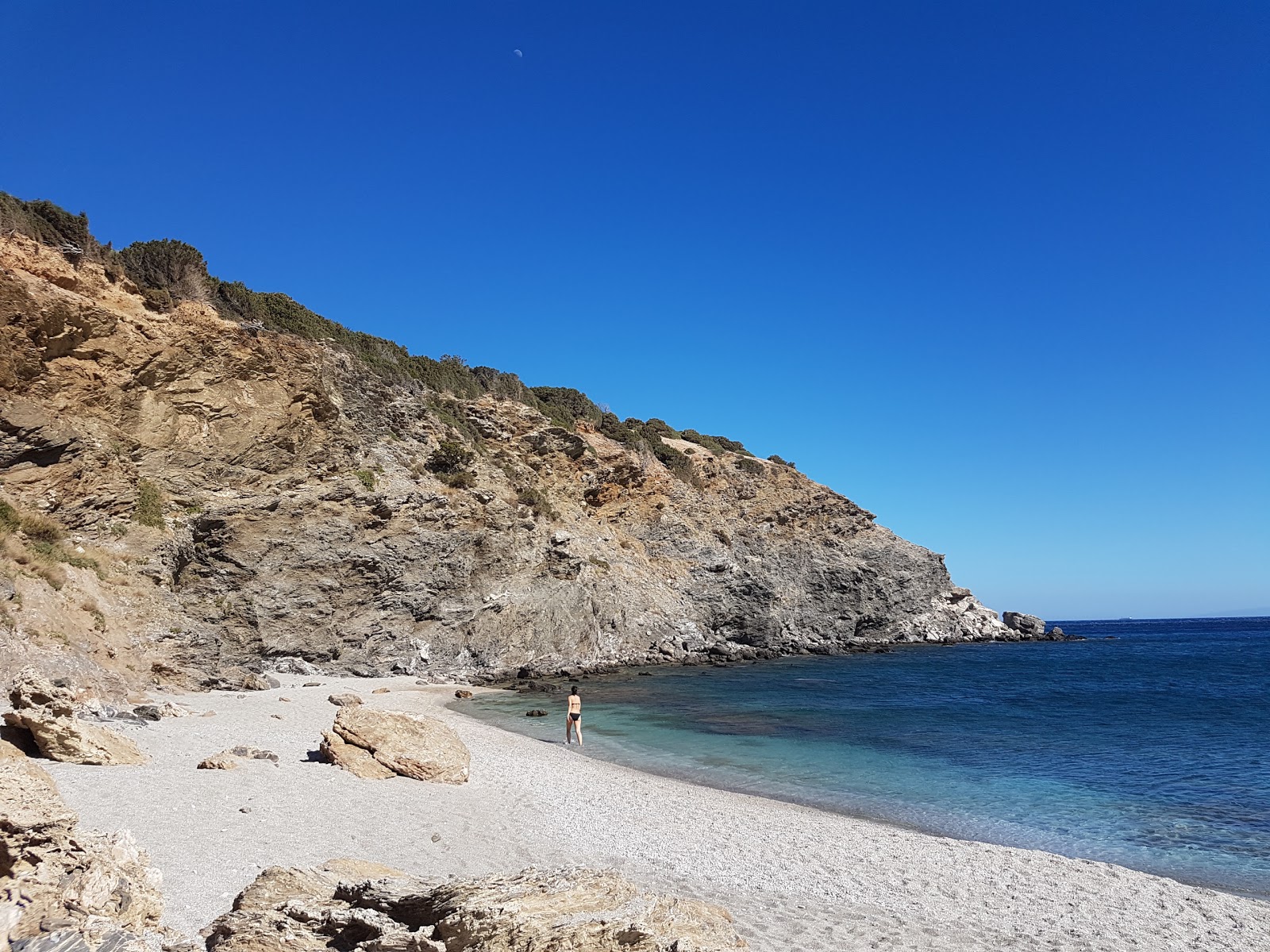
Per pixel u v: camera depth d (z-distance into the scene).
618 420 83.50
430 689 36.03
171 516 33.41
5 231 30.64
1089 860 12.75
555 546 53.25
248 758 14.59
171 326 35.41
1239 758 21.72
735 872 11.09
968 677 47.75
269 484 38.25
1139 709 32.69
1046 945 8.84
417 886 6.63
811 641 69.69
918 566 81.44
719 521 70.62
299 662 36.25
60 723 12.33
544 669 46.97
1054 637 96.69
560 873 6.60
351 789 13.53
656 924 6.27
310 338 47.47
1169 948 8.88
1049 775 19.28
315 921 6.05
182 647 28.20
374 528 42.22
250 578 35.75
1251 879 11.90
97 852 5.26
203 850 9.12
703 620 63.16
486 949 5.43
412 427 50.75
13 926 4.25
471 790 15.00
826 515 77.25
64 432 29.14
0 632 19.22
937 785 18.19
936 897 10.31
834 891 10.42
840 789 17.72
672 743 23.66
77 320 31.14
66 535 28.31
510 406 65.25
